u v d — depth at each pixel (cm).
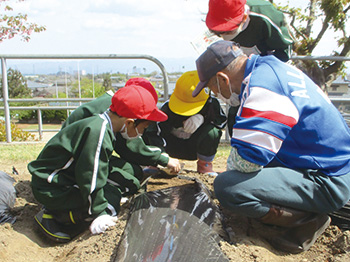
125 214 239
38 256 223
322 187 198
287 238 210
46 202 235
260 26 289
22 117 2386
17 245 228
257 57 206
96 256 199
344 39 820
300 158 198
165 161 283
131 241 194
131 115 230
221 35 291
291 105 183
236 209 202
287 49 308
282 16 305
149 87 286
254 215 201
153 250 180
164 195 247
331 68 841
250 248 199
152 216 212
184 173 346
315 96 196
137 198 247
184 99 305
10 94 3209
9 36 1053
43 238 247
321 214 212
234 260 182
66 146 230
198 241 189
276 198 196
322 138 193
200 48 330
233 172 204
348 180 202
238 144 183
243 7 272
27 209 270
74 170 237
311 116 190
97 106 278
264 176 198
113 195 246
